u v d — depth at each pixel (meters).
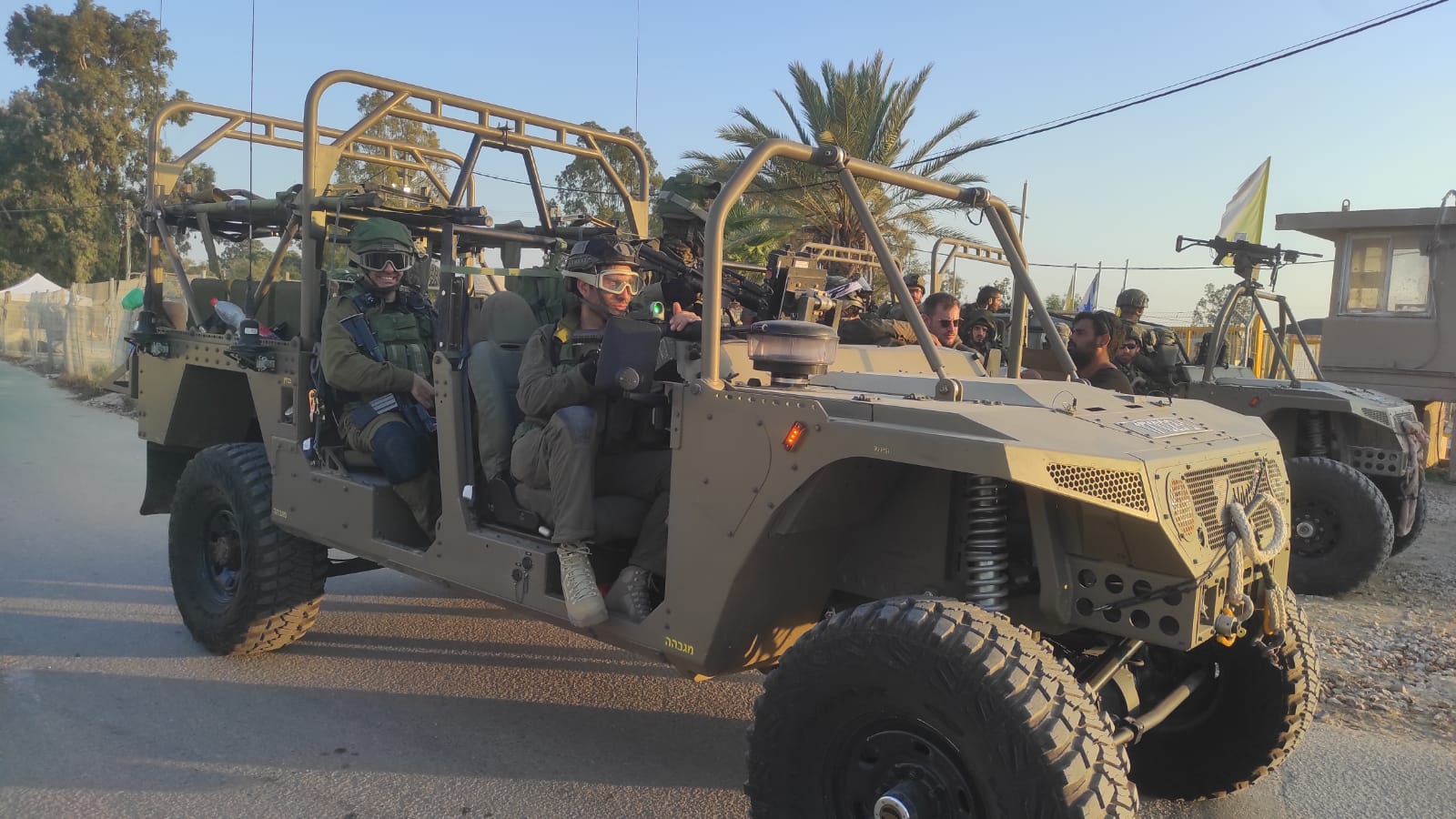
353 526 4.05
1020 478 2.09
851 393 2.74
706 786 3.45
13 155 42.44
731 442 2.69
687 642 2.84
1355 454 6.81
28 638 4.83
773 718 2.50
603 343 2.98
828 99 17.55
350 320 4.12
